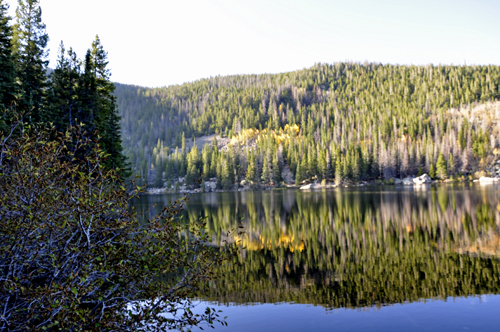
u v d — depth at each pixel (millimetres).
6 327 5199
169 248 6766
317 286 15047
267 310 12461
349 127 163500
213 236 27891
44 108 27594
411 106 191875
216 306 12945
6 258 5754
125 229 6621
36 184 5895
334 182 121688
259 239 26250
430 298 13102
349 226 30547
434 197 55031
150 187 136625
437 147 124062
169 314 11656
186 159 146375
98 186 6641
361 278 15922
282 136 177750
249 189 125000
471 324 10805
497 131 147000
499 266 16750
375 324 11062
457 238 23484
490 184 93375
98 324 5527
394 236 25219
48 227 5961
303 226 31812
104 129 31891
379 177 120688
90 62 33094
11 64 23688
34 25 30828
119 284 6445
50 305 5207
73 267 6203
